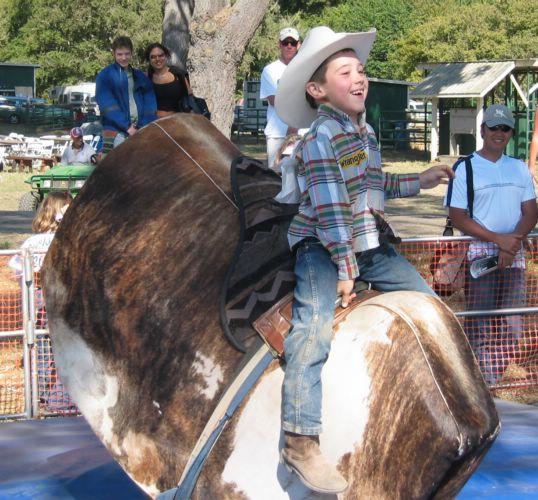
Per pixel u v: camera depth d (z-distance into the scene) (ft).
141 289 13.35
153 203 13.87
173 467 12.48
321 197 11.39
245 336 12.22
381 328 11.49
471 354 11.83
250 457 11.77
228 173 14.06
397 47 147.13
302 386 11.16
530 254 24.44
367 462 11.25
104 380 13.53
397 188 12.62
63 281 14.25
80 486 16.19
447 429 10.89
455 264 23.40
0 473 16.83
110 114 28.58
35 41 200.54
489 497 15.69
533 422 19.80
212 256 13.10
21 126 152.15
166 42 52.49
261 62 185.78
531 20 127.85
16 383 23.72
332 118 11.71
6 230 47.21
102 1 183.52
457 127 101.24
